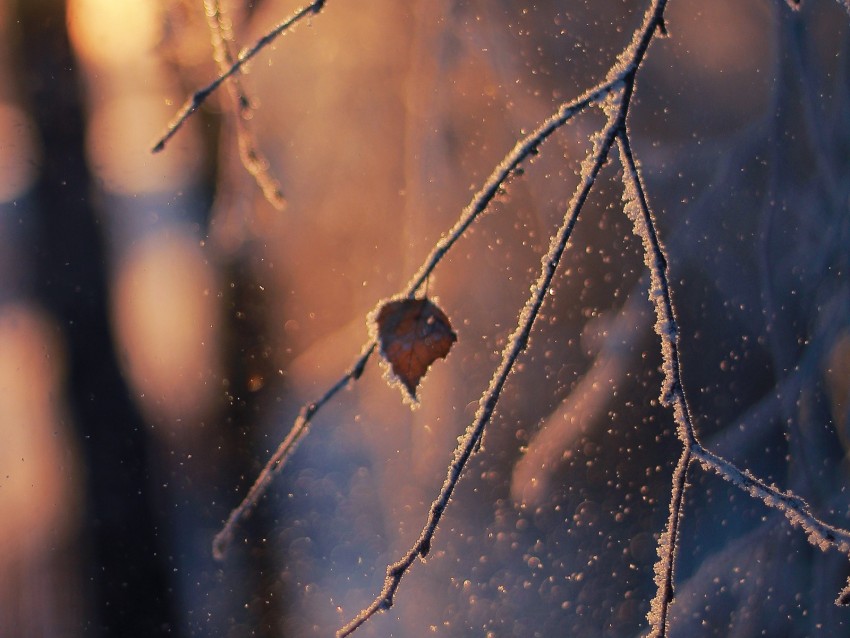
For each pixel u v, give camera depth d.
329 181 3.10
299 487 3.59
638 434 2.46
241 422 3.86
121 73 3.48
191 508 3.49
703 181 2.14
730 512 2.42
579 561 2.60
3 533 3.16
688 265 2.17
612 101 0.97
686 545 2.50
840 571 1.93
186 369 4.02
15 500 3.31
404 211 2.68
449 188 2.52
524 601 2.72
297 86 2.97
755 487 0.99
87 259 3.30
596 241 2.39
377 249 3.22
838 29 1.90
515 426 2.77
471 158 2.47
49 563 3.15
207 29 3.09
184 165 4.19
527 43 2.29
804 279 1.94
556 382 2.64
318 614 3.21
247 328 4.00
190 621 3.20
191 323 4.21
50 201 3.28
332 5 2.77
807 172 1.95
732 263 2.10
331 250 3.41
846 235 1.87
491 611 2.79
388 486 3.39
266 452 3.80
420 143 2.46
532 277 2.58
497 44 2.29
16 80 3.24
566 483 2.56
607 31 2.25
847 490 1.94
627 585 2.56
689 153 2.14
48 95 3.25
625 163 0.97
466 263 2.63
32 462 3.39
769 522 2.03
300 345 3.94
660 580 1.00
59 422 3.34
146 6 3.14
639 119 2.19
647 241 0.97
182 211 4.32
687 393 2.37
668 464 2.50
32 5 3.21
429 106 2.43
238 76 1.08
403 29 2.74
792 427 1.96
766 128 1.96
